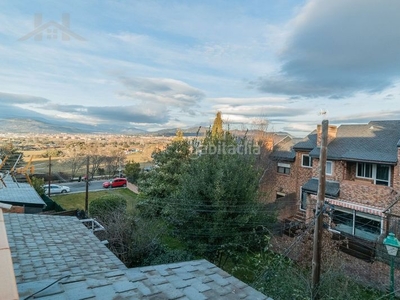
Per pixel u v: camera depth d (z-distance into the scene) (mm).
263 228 11406
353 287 7688
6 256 1784
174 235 13344
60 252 6395
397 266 10094
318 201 6887
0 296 1418
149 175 21422
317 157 16234
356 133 16422
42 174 33625
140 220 13344
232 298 3436
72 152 38844
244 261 11438
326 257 9453
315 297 6730
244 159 12406
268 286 7262
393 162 12273
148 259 11656
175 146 20938
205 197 11344
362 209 12930
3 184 13703
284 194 21031
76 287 3225
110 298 3027
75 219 9906
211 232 10883
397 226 11547
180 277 3951
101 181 36344
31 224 8414
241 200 11258
